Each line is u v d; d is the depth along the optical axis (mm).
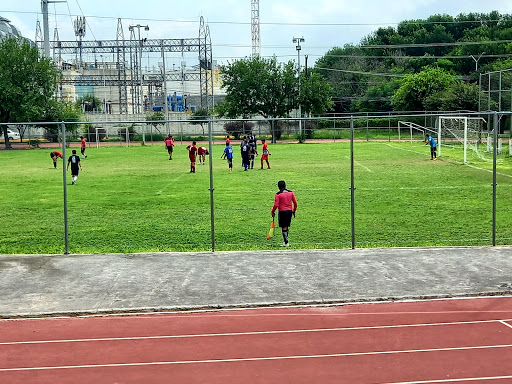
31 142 56844
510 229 16062
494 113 12852
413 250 13328
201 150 38531
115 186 27156
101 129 63281
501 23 111500
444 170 31281
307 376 7090
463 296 10203
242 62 66375
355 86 100188
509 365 7328
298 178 29031
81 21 86562
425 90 66938
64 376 7172
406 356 7637
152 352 7898
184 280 11266
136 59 86875
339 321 9062
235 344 8156
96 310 9625
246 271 11828
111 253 13469
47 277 11547
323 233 15969
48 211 20453
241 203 21531
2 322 9242
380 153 43000
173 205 21359
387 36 116188
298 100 65938
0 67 58062
